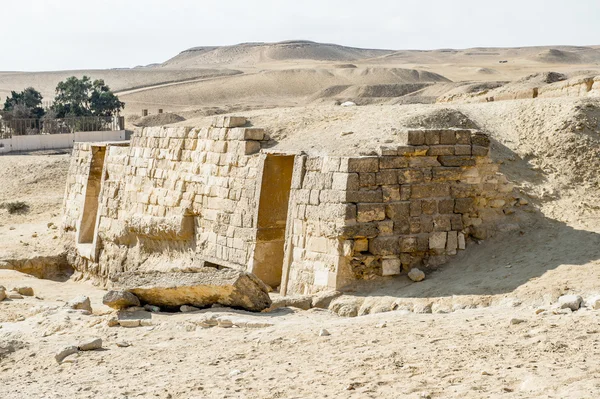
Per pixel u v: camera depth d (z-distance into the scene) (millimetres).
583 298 15289
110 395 11172
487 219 20922
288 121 25953
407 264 19797
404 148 19984
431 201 20203
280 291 20938
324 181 20000
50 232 36312
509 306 15883
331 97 120125
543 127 25016
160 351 14234
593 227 20016
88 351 14906
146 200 28359
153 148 28562
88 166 33250
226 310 17812
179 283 18125
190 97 141250
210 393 10719
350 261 19375
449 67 194625
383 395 9578
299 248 20578
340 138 22531
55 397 11484
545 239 19797
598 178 22703
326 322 15367
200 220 25469
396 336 12922
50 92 185500
